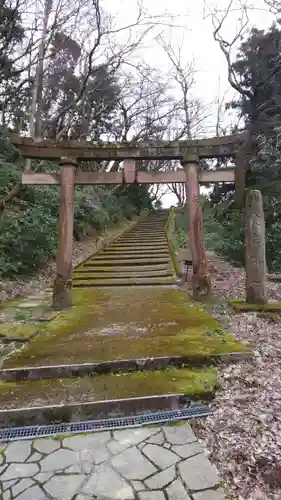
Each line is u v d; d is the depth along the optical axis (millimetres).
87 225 12188
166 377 2850
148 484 1774
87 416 2393
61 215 5328
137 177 5531
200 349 3244
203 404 2537
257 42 8141
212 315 4629
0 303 5473
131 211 18469
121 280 7211
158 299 5633
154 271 7914
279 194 6879
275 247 7141
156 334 3754
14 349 3477
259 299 4824
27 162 7344
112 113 15008
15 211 7715
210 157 5664
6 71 8367
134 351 3229
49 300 5707
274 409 2406
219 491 1733
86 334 3807
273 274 7191
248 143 5305
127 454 2014
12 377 2879
